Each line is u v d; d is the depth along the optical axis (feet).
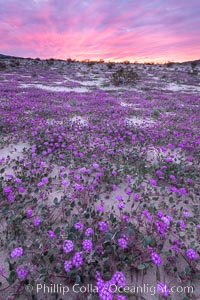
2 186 9.96
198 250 7.16
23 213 8.02
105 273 5.81
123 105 38.60
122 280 5.08
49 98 38.88
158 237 7.61
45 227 7.47
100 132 20.26
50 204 9.28
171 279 6.17
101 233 7.21
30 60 187.32
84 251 6.04
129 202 9.87
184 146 17.12
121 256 6.26
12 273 5.36
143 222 8.29
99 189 10.41
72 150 15.37
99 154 15.05
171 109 35.91
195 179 12.00
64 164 13.20
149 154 16.20
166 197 10.44
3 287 5.68
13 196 8.79
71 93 47.60
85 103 37.01
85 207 8.83
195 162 14.90
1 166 12.71
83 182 10.84
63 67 147.95
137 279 6.09
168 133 20.88
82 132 20.10
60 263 6.10
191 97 49.98
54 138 17.01
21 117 23.52
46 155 14.44
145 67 170.91
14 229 7.41
